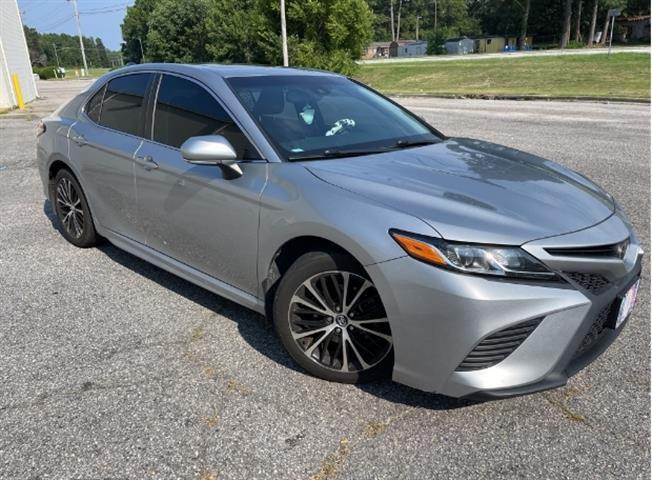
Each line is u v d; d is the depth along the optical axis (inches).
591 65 1106.1
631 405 101.4
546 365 89.5
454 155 125.4
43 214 225.3
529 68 1157.7
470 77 1165.7
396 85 1213.7
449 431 94.4
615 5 2492.6
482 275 86.7
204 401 102.5
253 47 1391.5
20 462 87.4
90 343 123.3
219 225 120.3
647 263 168.1
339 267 99.7
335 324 104.5
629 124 462.3
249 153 117.1
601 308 92.4
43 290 150.9
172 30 1716.3
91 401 102.5
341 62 1227.2
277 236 107.4
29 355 118.3
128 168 144.1
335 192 101.5
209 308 139.7
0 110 710.5
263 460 87.9
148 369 112.9
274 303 110.0
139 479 84.0
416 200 97.0
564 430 94.8
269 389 106.0
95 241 179.9
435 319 88.7
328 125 129.2
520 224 92.0
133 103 150.1
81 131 165.5
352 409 100.0
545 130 430.6
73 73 4045.3
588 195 111.5
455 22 4060.0
